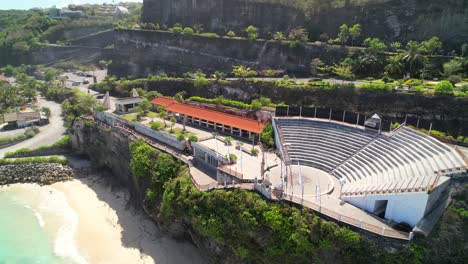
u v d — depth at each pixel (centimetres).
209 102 8975
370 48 9238
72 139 9606
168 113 9031
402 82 7900
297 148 6234
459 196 4178
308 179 5419
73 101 12012
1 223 6712
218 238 4919
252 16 12825
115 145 8319
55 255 5775
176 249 5747
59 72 17212
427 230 3975
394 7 10325
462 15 9312
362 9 10794
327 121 6581
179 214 5566
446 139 5444
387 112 7219
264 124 7300
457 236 3984
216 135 7069
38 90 15700
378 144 5625
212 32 13538
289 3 12150
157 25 14112
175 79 10900
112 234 6256
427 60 8500
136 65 13925
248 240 4744
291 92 8519
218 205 5038
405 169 4744
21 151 9194
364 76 8969
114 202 7362
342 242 4119
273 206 4631
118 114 9069
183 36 12719
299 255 4406
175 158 6650
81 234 6288
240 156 6144
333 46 10075
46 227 6550
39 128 11181
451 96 6725
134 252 5747
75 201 7462
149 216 6469
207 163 6412
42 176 8506
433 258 3853
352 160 5634
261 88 9119
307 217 4416
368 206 4600
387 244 3984
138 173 6788
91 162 9256
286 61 10631
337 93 7900
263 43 11119
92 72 17175
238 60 11406
